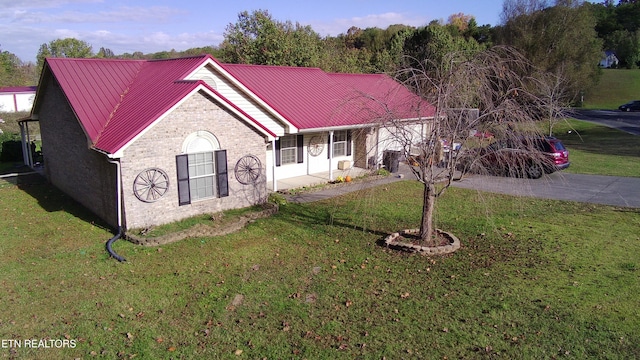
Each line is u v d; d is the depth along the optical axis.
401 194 16.69
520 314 7.62
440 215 13.77
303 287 8.77
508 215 13.86
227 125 13.38
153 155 11.98
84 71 14.91
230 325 7.33
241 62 33.00
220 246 11.09
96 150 11.95
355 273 9.45
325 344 6.75
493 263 9.93
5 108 48.34
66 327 7.24
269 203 14.59
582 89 40.66
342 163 20.30
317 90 20.27
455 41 37.72
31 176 20.22
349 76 23.56
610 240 11.35
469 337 6.92
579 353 6.45
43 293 8.45
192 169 12.88
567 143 31.50
